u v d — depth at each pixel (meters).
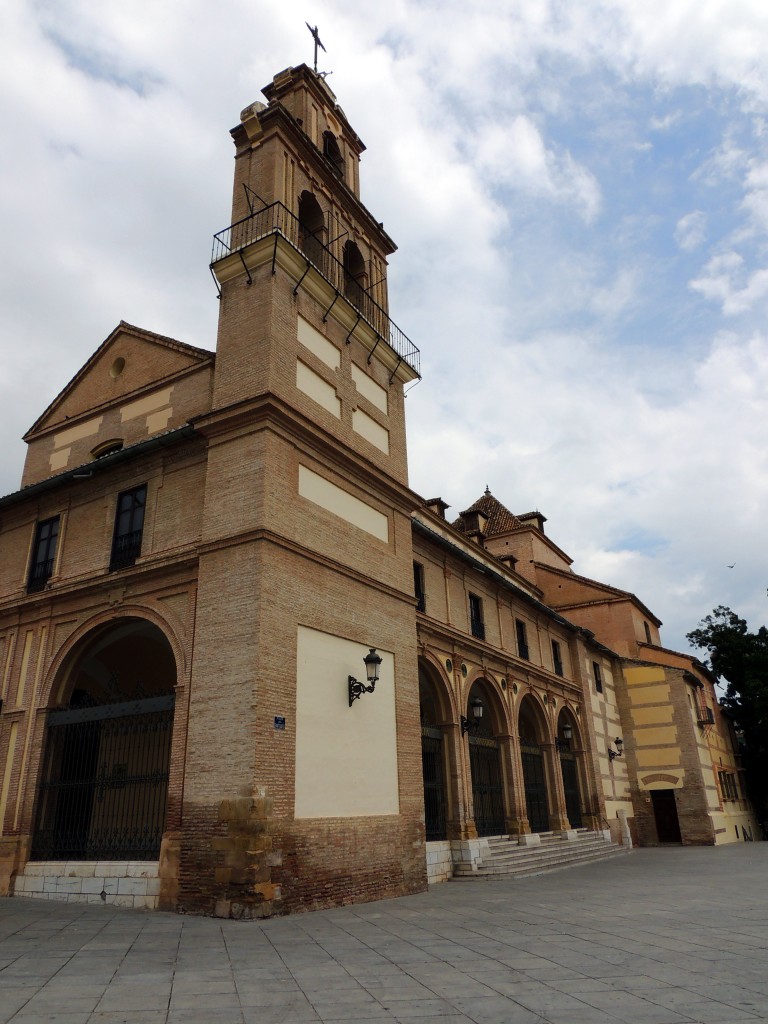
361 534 16.16
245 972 7.55
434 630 20.34
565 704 29.05
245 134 17.77
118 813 15.30
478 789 22.08
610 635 36.53
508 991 6.79
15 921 10.91
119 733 14.48
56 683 15.44
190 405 16.41
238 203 17.17
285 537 13.50
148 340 18.05
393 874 14.39
